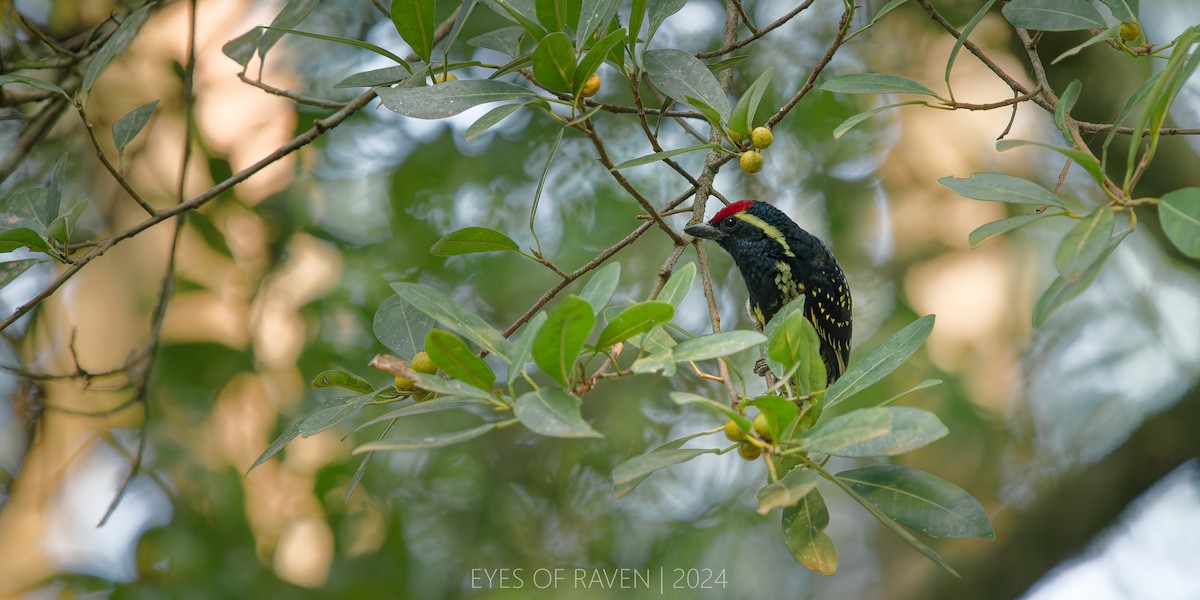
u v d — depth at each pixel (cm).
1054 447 1467
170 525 1218
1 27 959
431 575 1316
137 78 1248
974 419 1336
